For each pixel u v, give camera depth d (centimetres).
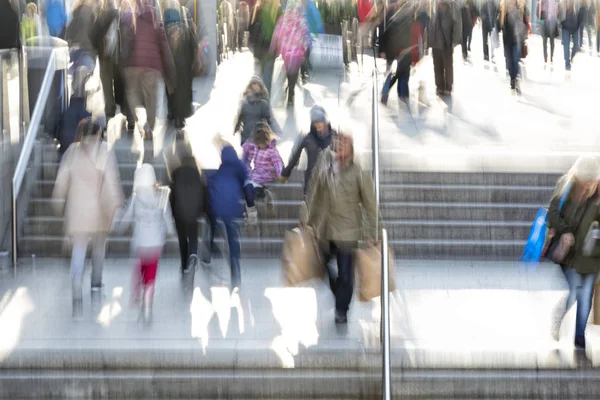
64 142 1705
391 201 1708
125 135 1905
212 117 2117
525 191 1706
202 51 2638
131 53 1867
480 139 1917
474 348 1259
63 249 1617
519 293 1472
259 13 2273
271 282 1505
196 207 1411
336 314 1325
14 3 1686
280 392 1232
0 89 1609
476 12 3294
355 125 2036
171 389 1233
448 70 2364
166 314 1362
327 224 1275
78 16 1998
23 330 1301
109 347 1249
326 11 3086
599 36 3569
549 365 1242
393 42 2262
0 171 1576
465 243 1648
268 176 1628
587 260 1266
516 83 2472
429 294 1463
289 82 2247
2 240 1580
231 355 1238
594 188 1249
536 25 4838
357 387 1230
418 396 1233
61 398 1230
